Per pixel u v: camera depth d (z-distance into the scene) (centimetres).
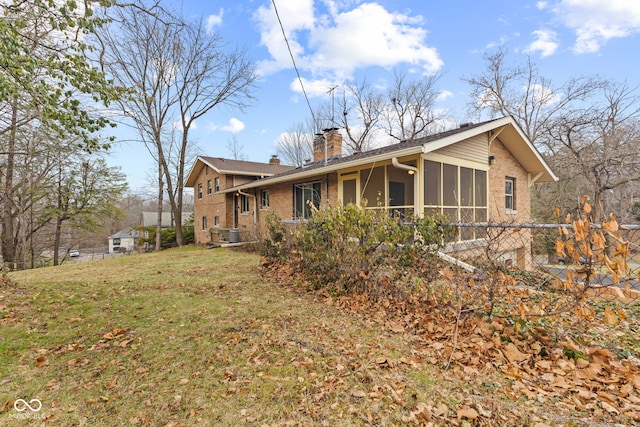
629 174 1341
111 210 2008
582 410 212
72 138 1301
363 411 214
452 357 285
